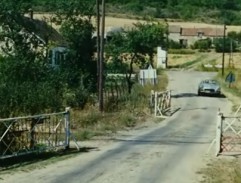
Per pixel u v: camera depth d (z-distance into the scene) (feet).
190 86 187.32
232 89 173.88
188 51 366.22
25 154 54.44
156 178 47.32
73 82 118.21
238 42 392.88
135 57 141.28
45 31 137.49
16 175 46.57
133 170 50.42
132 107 103.76
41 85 87.61
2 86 62.69
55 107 73.10
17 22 115.75
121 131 80.74
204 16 522.47
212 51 371.76
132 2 463.83
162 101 112.27
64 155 57.52
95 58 128.36
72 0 128.47
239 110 120.67
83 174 47.83
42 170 49.08
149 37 139.13
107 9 426.92
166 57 290.56
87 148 63.05
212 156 59.72
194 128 89.66
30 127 58.90
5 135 52.60
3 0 114.42
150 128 87.10
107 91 119.55
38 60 114.52
